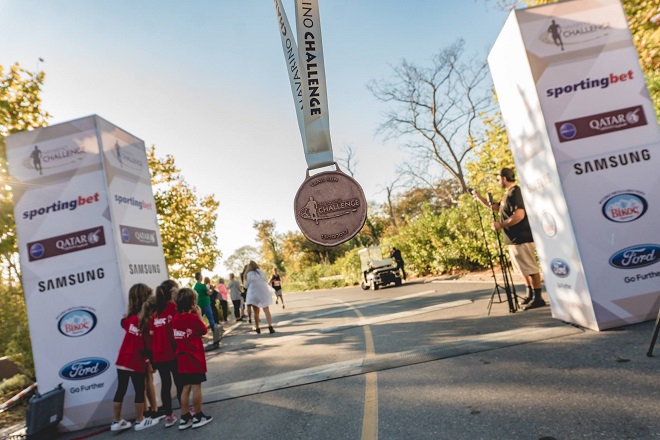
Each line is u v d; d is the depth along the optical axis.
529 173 5.40
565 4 4.84
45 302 5.34
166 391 4.66
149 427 4.73
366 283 22.53
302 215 2.96
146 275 6.01
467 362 4.48
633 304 4.62
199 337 4.50
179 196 13.30
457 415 3.18
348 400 4.07
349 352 6.27
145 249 6.12
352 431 3.29
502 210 6.72
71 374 5.23
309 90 3.05
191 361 4.36
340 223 2.93
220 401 5.04
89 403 5.17
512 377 3.75
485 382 3.76
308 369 5.68
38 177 5.50
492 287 10.63
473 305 8.26
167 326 4.79
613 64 4.79
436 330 6.52
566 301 5.18
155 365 4.70
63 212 5.44
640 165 4.70
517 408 3.09
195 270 16.20
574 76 4.79
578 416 2.78
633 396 2.91
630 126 4.73
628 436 2.43
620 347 3.96
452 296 10.60
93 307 5.30
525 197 5.66
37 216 5.46
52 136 5.53
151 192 6.66
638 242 4.66
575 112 4.75
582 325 4.92
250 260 11.37
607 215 4.68
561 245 5.02
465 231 17.08
